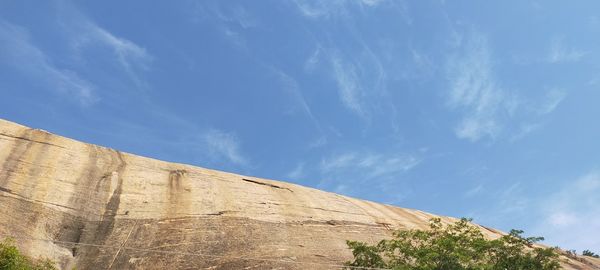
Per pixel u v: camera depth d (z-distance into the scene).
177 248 25.67
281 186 35.44
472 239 26.12
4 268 19.03
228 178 34.09
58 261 23.22
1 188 25.52
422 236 25.69
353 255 26.67
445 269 23.00
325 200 35.22
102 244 24.98
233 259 25.70
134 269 24.02
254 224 29.14
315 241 29.25
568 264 35.12
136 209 27.73
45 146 30.44
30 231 23.84
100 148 33.09
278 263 25.95
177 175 32.38
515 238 26.50
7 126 31.17
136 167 31.95
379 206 38.16
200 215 28.64
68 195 26.92
